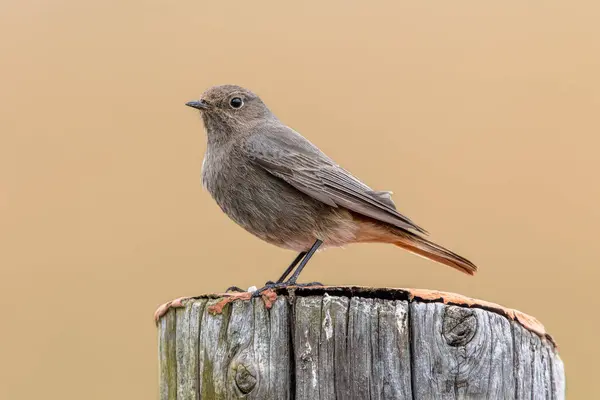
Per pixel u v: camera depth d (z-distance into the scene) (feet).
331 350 27.09
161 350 30.37
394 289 27.61
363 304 27.12
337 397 26.84
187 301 29.50
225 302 28.66
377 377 26.68
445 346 26.61
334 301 27.35
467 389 26.40
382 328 26.86
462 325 26.66
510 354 26.96
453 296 27.32
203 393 28.43
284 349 27.73
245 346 28.04
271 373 27.58
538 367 27.50
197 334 28.94
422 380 26.50
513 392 26.81
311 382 27.07
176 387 29.35
